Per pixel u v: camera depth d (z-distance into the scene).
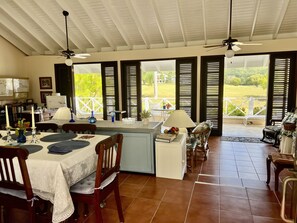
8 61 6.92
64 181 1.92
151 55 6.54
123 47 6.80
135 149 3.54
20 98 7.10
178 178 3.39
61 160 1.96
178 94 6.50
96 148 1.96
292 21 5.14
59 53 7.36
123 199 2.84
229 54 4.03
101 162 1.99
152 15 5.26
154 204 2.71
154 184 3.24
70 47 7.07
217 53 6.04
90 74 10.71
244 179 3.43
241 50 5.84
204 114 6.35
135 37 6.30
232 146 5.25
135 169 3.59
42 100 7.62
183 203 2.72
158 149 3.41
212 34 5.85
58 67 7.36
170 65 8.20
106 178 2.17
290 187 3.06
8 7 5.23
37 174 1.98
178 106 6.55
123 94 6.96
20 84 7.00
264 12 4.90
